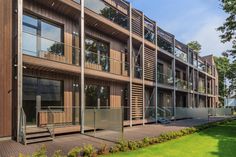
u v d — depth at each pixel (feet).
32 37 41.81
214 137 47.44
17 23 35.91
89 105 53.47
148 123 67.77
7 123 35.99
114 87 60.59
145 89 73.20
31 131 36.58
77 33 50.42
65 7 44.83
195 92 110.73
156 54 72.84
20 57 35.24
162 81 79.20
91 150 28.02
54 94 45.52
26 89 40.88
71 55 48.57
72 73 46.55
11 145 32.30
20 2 35.76
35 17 43.19
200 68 121.08
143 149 33.12
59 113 45.29
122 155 29.27
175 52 90.07
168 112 79.36
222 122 81.20
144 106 65.92
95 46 56.54
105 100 58.29
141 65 65.67
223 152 33.60
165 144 37.68
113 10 59.72
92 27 54.80
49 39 41.78
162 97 84.69
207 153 32.78
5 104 35.91
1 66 35.76
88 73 47.14
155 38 72.90
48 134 37.04
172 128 55.77
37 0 42.19
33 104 41.83
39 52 42.70
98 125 42.11
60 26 47.75
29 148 30.68
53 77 44.83
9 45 36.91
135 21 64.18
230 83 177.47
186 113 91.66
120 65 62.85
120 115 37.65
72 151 26.71
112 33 58.70
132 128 55.36
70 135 41.81
